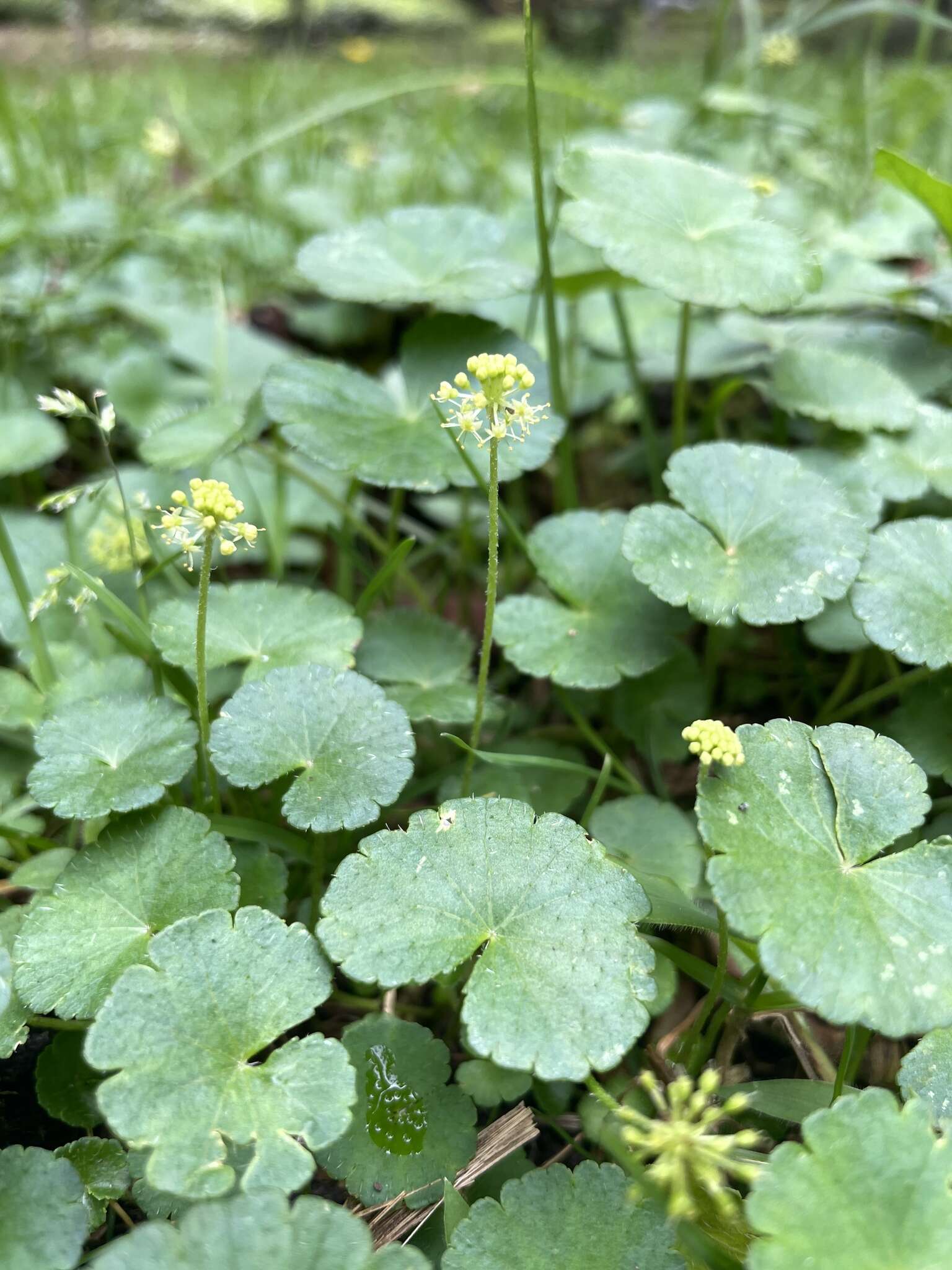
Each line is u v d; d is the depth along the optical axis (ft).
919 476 0.40
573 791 0.37
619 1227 0.23
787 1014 0.31
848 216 0.67
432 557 0.55
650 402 0.60
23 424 0.47
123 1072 0.23
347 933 0.25
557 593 0.38
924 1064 0.25
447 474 0.38
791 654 0.42
